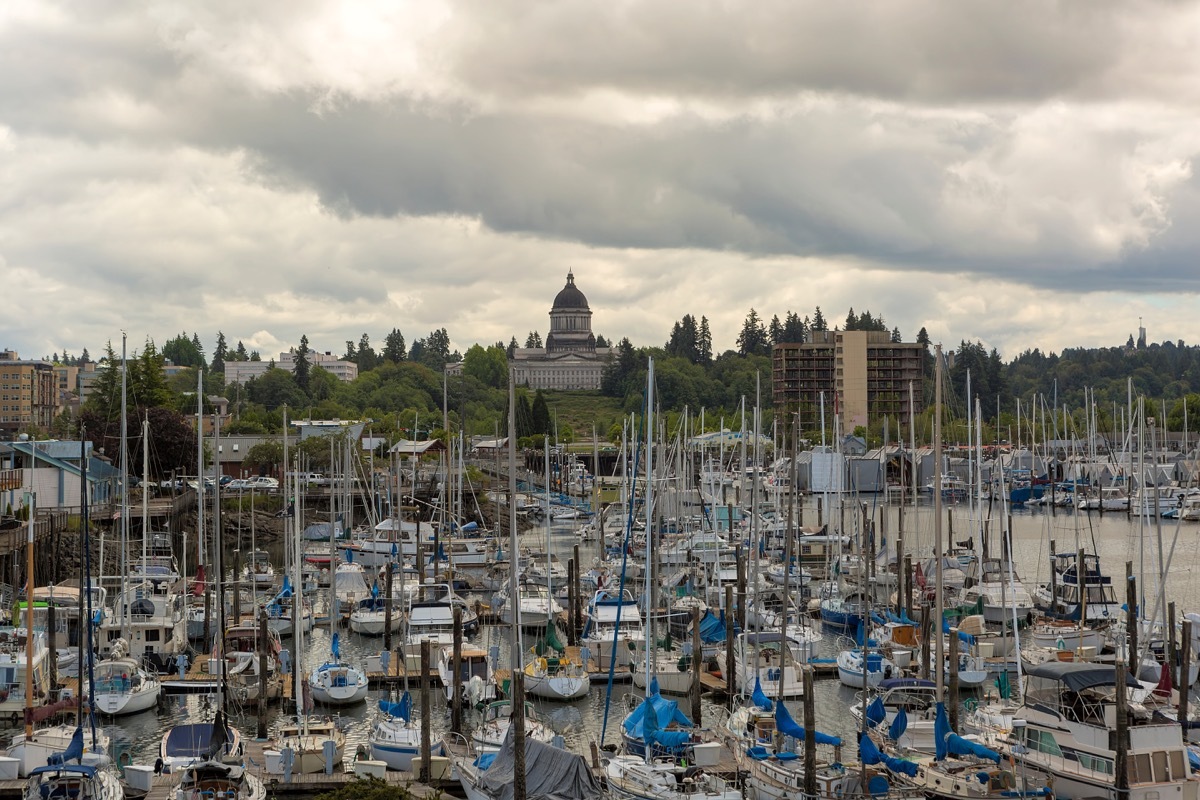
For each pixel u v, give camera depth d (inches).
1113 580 5585.6
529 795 2434.8
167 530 6245.1
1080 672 2573.8
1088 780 2450.8
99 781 2512.3
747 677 3531.0
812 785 2534.5
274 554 6747.1
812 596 5049.2
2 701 3260.3
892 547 6560.0
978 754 2559.1
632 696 3577.8
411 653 3880.4
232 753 2837.1
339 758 2942.9
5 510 5625.0
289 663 3814.0
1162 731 2481.5
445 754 2962.6
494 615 4795.8
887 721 2965.1
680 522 6161.4
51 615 3415.4
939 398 2974.9
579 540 7253.9
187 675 3730.3
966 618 4333.2
